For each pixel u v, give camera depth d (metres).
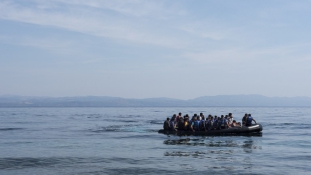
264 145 25.42
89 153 22.05
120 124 52.69
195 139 29.42
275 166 17.77
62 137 31.97
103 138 30.89
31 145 26.06
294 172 16.47
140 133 35.59
